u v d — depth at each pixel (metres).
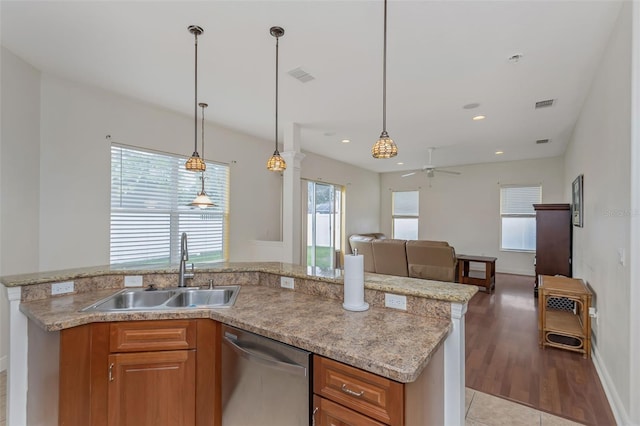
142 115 3.75
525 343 3.26
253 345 1.53
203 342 1.70
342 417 1.22
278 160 2.54
